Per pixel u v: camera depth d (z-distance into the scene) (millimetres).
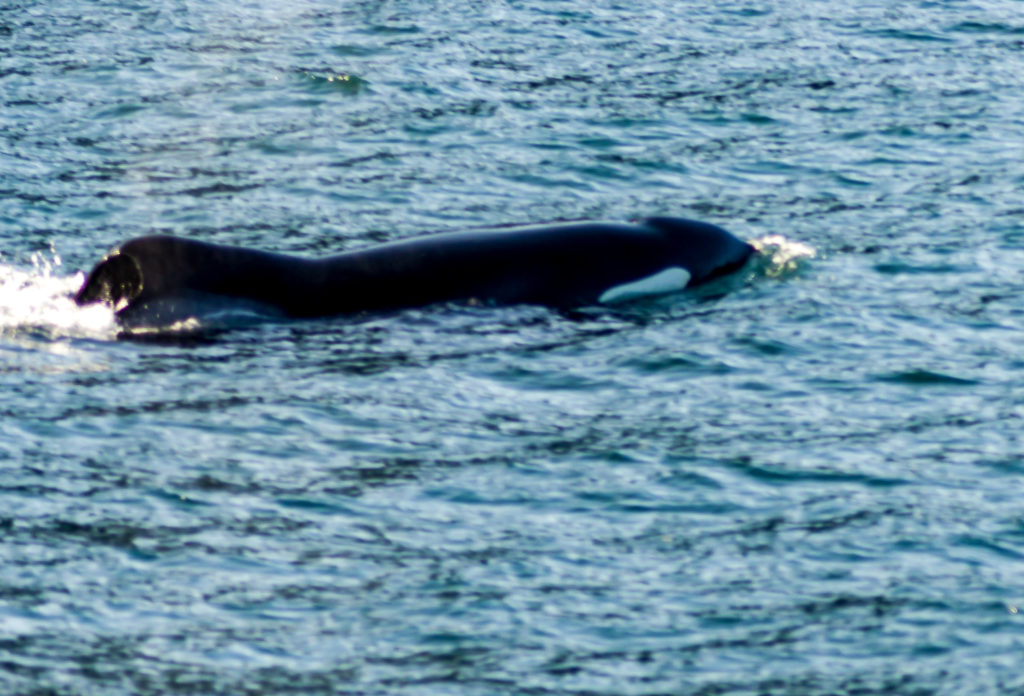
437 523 52375
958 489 55188
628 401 62688
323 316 71438
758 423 60562
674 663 44656
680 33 128000
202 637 45375
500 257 74500
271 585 48250
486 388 63906
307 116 104938
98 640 45094
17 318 70000
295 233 83312
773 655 45125
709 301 74062
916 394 63344
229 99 108250
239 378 64375
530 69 117062
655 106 108062
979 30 129625
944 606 47688
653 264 75500
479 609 47094
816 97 110500
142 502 53188
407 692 43062
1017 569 49812
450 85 112312
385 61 118125
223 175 92875
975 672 44406
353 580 48688
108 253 77000
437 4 135750
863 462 57250
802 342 68625
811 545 51219
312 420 60219
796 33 128125
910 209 87750
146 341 68188
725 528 52406
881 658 45031
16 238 80938
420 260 73938
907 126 103625
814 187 92188
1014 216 86125
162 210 86562
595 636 45969
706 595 48219
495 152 97938
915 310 72500
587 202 89625
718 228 78875
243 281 71438
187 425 59406
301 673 43781
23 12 131125
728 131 103000
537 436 59281
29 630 45438
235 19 130875
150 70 114875
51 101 106812
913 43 125438
